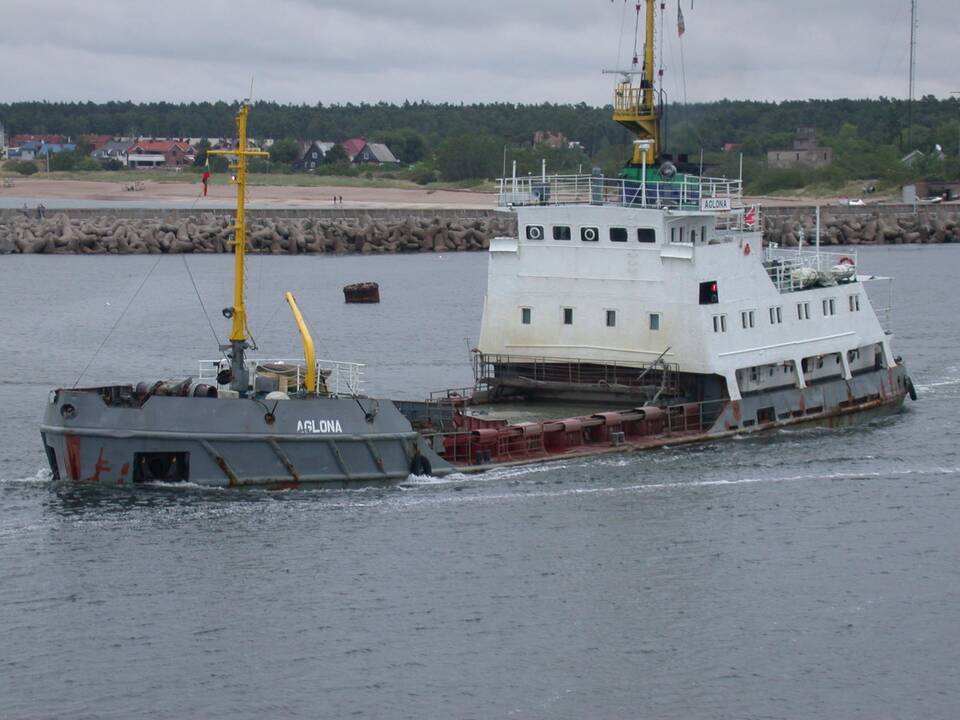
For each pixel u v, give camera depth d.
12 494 109.12
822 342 141.50
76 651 84.69
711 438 128.88
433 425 120.00
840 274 147.62
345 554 98.81
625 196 129.12
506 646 86.38
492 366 148.50
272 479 107.88
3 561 96.31
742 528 106.88
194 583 93.69
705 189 130.62
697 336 126.62
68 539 100.00
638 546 102.31
